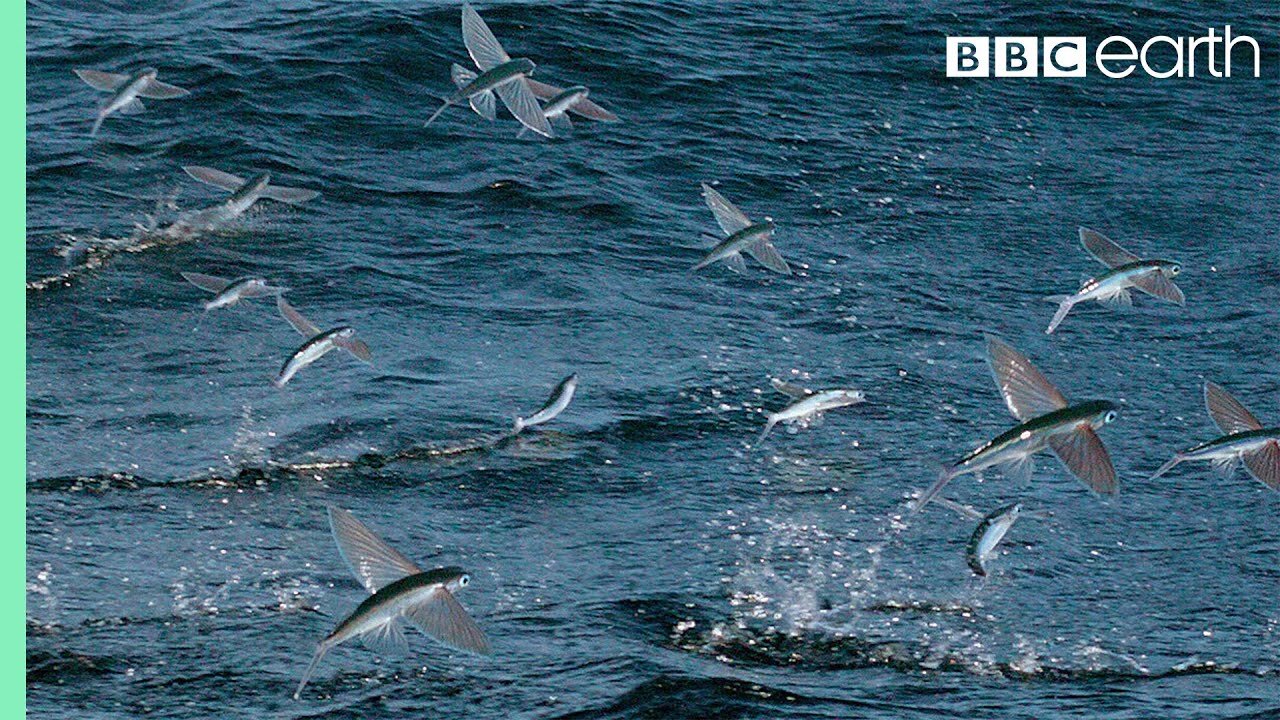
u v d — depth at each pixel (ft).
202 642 25.07
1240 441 19.51
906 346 38.06
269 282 39.86
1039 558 28.63
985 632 26.25
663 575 27.86
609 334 37.96
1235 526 30.14
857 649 25.70
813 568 28.17
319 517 29.58
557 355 36.76
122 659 24.47
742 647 25.72
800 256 43.24
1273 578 28.37
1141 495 31.24
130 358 35.68
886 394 35.45
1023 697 24.29
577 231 44.04
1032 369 17.98
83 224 42.24
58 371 34.86
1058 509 30.48
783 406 34.73
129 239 41.63
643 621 26.32
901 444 33.17
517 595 27.04
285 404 33.71
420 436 32.53
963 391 35.78
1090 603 27.27
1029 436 17.67
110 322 37.35
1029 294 41.70
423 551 28.45
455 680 24.08
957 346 38.19
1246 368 37.65
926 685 24.62
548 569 28.02
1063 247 44.75
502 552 28.58
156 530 28.78
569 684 24.04
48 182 44.45
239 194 34.99
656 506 30.42
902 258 43.55
